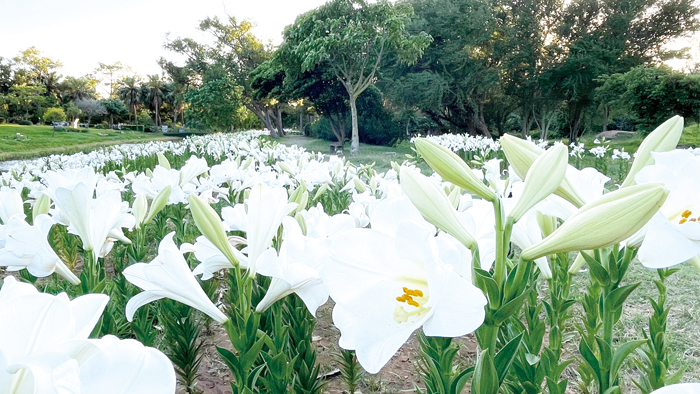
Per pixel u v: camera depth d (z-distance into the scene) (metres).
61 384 0.42
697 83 20.16
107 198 1.87
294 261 1.34
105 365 0.44
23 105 68.31
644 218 0.77
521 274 0.87
